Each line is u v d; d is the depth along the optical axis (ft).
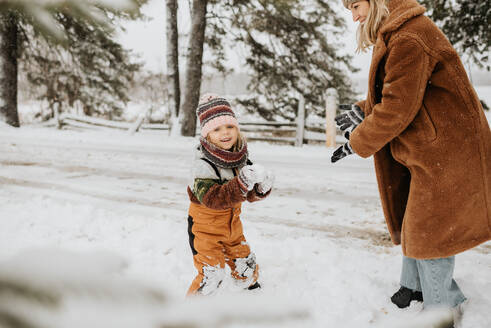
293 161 20.67
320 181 16.96
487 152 5.84
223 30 39.88
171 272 8.53
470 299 7.16
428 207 6.02
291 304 0.91
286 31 38.32
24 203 13.12
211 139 6.95
